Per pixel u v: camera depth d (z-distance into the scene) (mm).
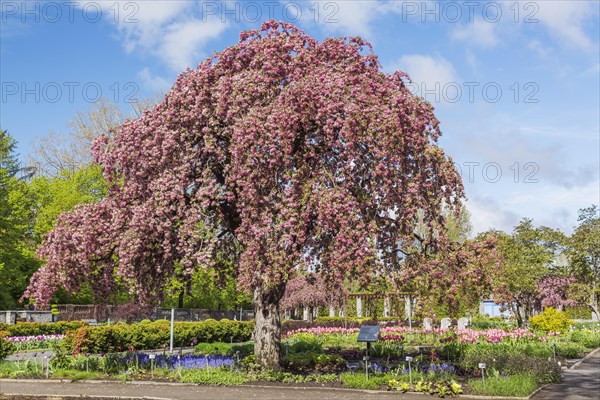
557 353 23109
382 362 19516
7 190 40375
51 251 15969
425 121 15047
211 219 15938
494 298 16266
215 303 50688
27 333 30953
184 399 12695
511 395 12906
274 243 14023
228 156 15867
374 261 14281
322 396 12938
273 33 16500
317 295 36250
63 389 14242
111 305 34281
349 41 16703
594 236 43031
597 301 46531
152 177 15867
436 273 14922
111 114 52375
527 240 43219
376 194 14789
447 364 16969
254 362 16672
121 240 15281
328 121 14398
